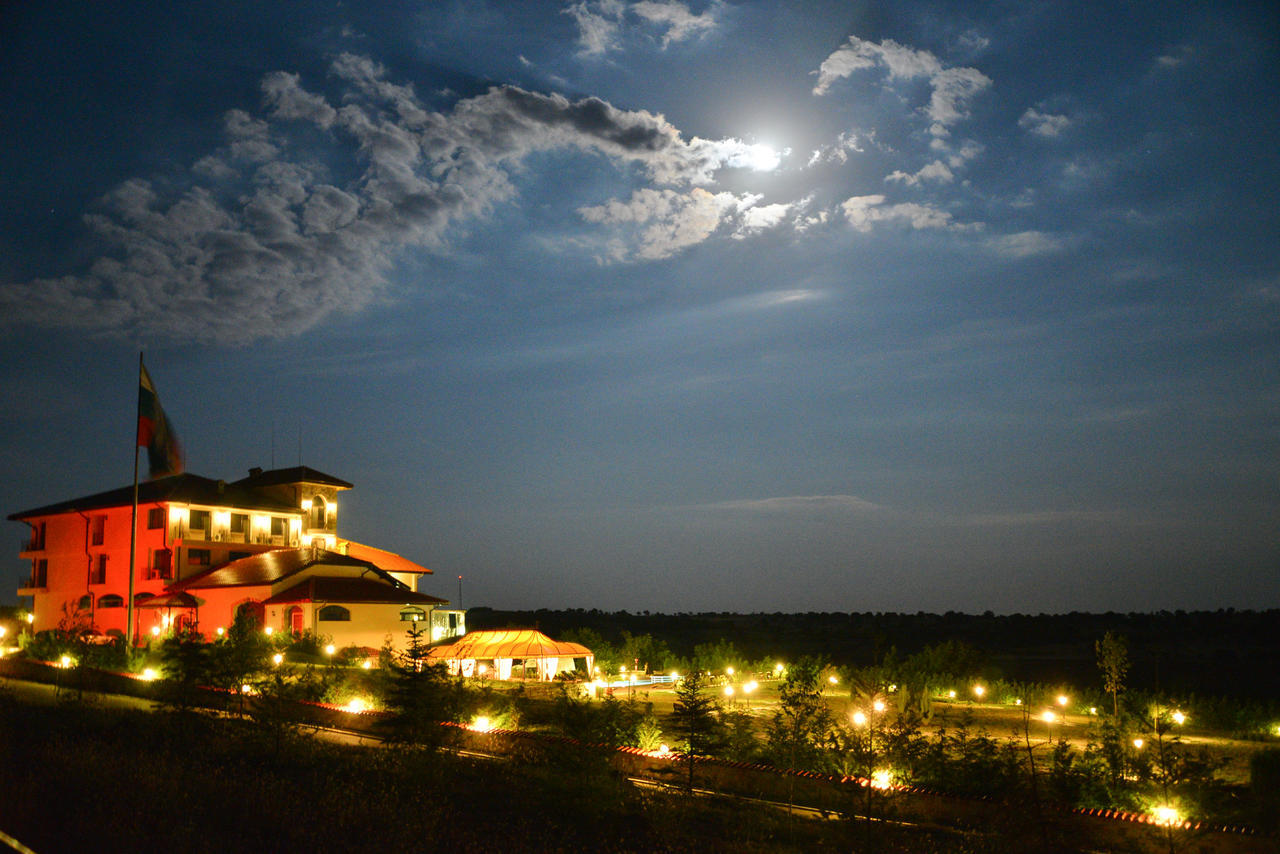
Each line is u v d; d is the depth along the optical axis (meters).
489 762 17.80
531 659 41.56
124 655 31.25
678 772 19.33
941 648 40.72
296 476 62.94
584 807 14.12
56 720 18.92
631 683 42.88
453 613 53.81
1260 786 17.86
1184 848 14.66
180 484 58.25
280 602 46.97
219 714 21.39
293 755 16.80
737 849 13.07
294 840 11.06
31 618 61.09
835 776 18.81
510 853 11.62
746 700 36.78
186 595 50.50
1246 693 44.41
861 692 19.52
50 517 60.19
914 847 14.14
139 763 14.27
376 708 23.88
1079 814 16.02
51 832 10.55
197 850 10.29
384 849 10.98
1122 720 26.67
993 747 19.30
